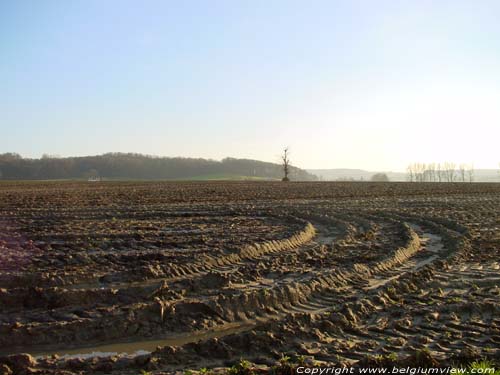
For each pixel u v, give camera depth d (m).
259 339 7.86
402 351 7.71
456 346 7.91
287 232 19.14
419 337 8.20
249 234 18.72
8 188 49.16
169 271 12.45
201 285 11.27
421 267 13.95
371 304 9.88
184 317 9.30
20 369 7.06
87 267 12.94
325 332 8.48
